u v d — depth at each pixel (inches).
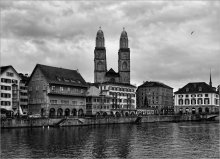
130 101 7416.3
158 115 6574.8
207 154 2134.6
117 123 5546.3
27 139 2888.8
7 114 4862.2
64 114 5595.5
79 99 5885.8
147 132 3708.2
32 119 4303.6
